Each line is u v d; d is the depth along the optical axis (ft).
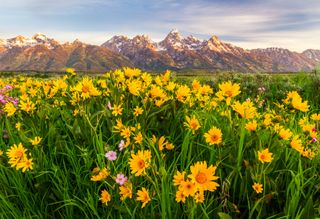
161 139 10.67
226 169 10.70
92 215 9.75
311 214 8.48
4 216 9.84
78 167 11.35
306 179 10.86
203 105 15.72
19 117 15.20
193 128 11.20
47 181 10.58
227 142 11.70
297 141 10.93
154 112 13.28
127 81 15.43
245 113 11.53
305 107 13.33
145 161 8.69
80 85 13.50
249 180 10.14
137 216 9.31
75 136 12.50
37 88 20.44
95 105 15.10
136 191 9.51
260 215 9.57
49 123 13.30
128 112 13.66
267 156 9.41
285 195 10.38
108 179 9.57
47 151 12.44
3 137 14.14
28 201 10.49
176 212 9.06
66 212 10.24
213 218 9.27
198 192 7.85
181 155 11.62
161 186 8.82
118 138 12.62
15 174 11.13
